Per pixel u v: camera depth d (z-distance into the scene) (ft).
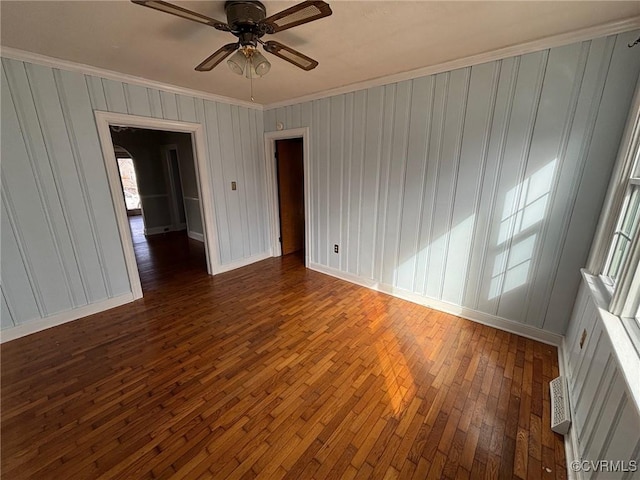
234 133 12.28
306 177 12.23
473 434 5.03
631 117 5.38
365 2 4.90
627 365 3.34
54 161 7.92
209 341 7.77
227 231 12.86
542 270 7.32
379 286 10.87
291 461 4.61
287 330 8.29
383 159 9.65
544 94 6.55
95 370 6.67
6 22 5.48
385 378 6.38
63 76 7.73
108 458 4.65
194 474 4.42
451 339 7.80
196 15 4.34
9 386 6.19
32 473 4.42
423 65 7.94
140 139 19.33
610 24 5.54
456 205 8.38
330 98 10.55
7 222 7.41
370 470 4.47
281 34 6.10
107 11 5.13
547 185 6.88
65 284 8.55
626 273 4.28
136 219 26.45
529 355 7.10
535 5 4.99
